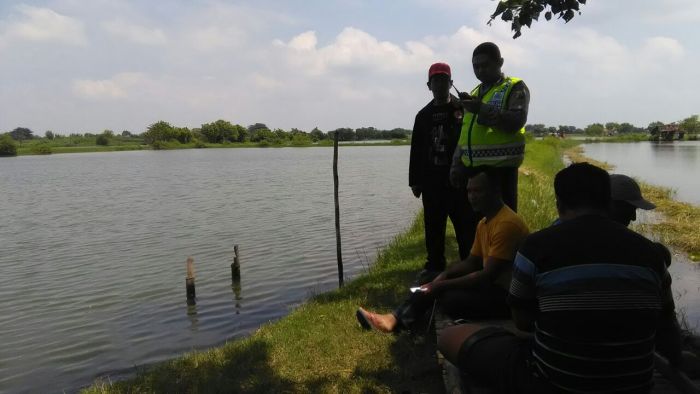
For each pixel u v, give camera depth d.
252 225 19.89
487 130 5.01
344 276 11.87
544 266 2.54
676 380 3.36
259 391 4.67
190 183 40.81
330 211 22.81
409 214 21.22
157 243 17.31
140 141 189.25
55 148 151.50
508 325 4.43
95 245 17.42
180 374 5.32
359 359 5.18
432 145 5.95
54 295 11.86
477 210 4.52
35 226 21.83
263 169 55.69
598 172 2.65
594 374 2.38
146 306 10.73
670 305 2.81
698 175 31.06
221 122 168.75
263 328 6.73
